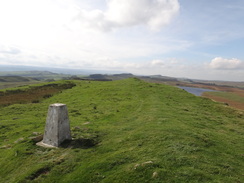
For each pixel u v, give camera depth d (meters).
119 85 44.81
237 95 106.31
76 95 37.06
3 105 31.72
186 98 32.34
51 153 11.03
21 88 47.38
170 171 8.01
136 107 23.86
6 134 17.12
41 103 32.62
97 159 9.98
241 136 15.73
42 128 17.95
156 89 38.16
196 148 10.59
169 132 13.02
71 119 19.78
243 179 8.04
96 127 16.19
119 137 13.20
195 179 7.55
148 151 10.17
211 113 24.20
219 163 9.23
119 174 8.17
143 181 7.54
